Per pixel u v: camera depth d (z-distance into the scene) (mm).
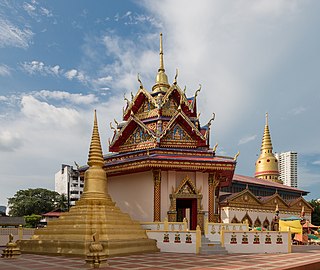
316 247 34531
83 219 22906
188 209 39281
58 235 23438
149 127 34938
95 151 26203
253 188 73375
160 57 39875
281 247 26031
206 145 34125
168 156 30922
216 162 31047
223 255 22781
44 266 16609
